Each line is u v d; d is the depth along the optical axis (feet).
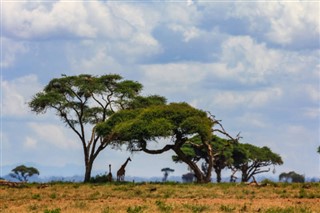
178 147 508.12
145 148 501.56
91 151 523.29
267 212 236.84
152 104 590.55
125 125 489.26
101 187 393.91
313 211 243.40
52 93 535.60
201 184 428.97
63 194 339.16
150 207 252.42
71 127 529.45
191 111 504.84
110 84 556.51
